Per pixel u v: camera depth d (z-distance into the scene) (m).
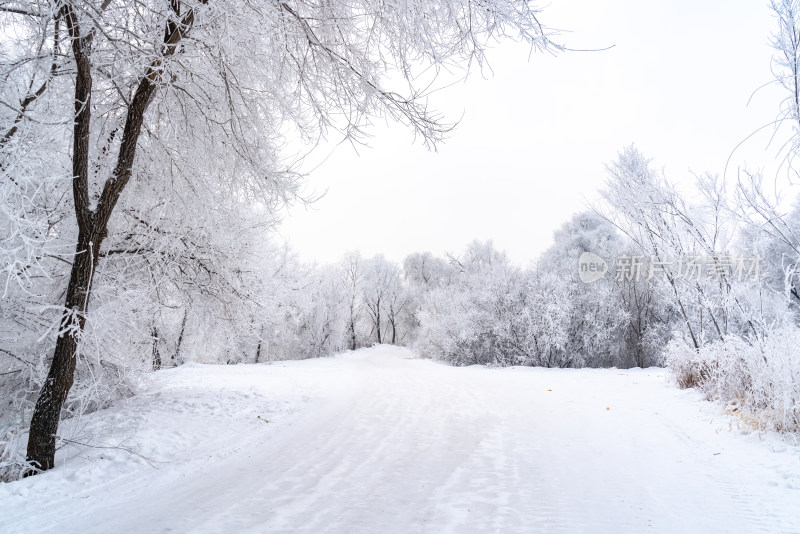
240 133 6.73
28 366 6.65
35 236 4.91
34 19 4.77
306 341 33.12
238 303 9.19
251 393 10.01
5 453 4.85
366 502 3.83
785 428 5.50
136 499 4.02
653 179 10.01
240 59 5.80
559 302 22.89
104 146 7.13
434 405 9.01
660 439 5.94
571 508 3.65
